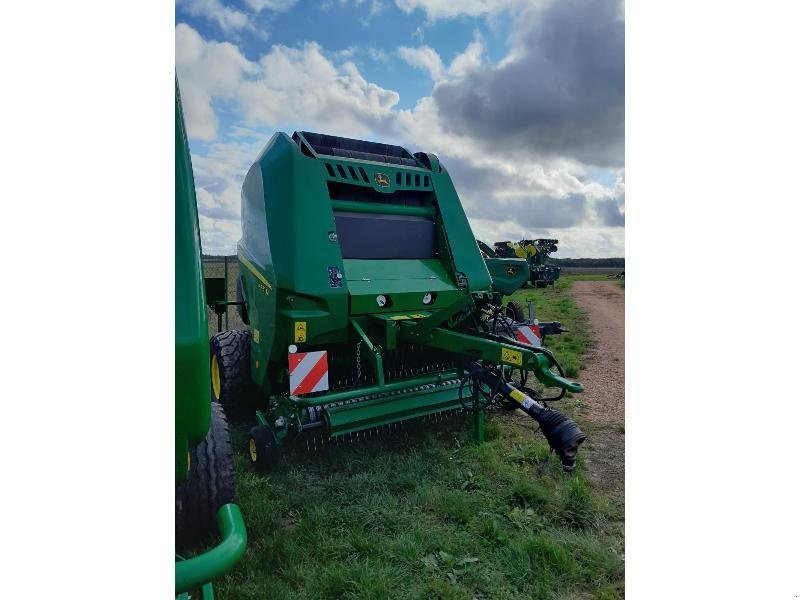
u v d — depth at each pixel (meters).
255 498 3.13
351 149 4.58
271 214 4.02
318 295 3.76
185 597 1.70
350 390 3.67
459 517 3.03
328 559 2.65
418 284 4.29
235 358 4.62
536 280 18.64
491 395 3.40
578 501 3.18
